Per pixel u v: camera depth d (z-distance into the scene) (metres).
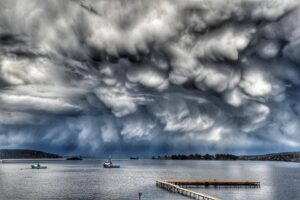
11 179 174.00
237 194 105.25
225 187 121.19
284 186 136.38
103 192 115.81
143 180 168.12
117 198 100.44
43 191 119.31
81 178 182.00
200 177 190.88
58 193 113.56
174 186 111.12
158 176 199.38
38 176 198.25
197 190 112.19
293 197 103.25
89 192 116.19
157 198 96.81
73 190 122.56
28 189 125.44
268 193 110.19
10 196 106.00
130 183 150.00
